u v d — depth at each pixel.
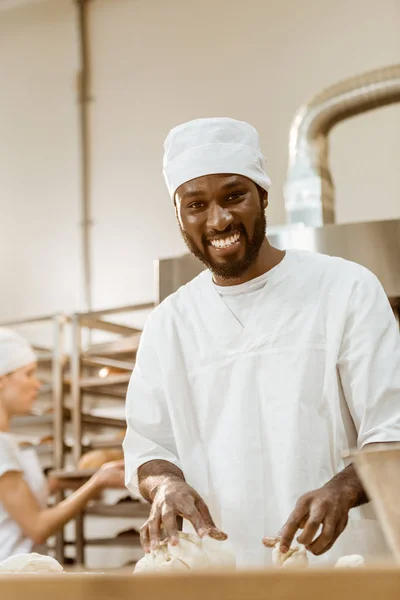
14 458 2.38
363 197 3.30
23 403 2.58
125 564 3.09
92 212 3.93
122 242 3.82
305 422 1.32
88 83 4.07
